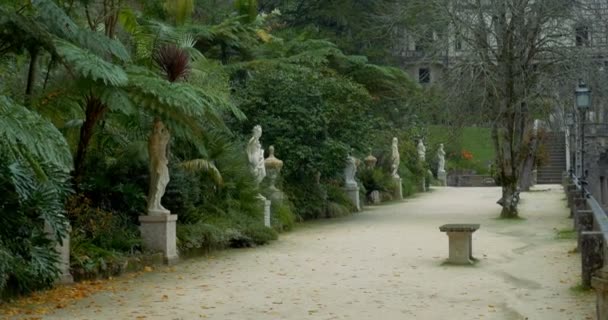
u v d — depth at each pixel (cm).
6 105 841
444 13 2183
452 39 2227
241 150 1914
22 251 963
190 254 1384
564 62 2114
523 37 2089
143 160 1430
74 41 1166
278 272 1205
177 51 1346
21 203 959
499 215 2267
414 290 1030
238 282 1104
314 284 1086
